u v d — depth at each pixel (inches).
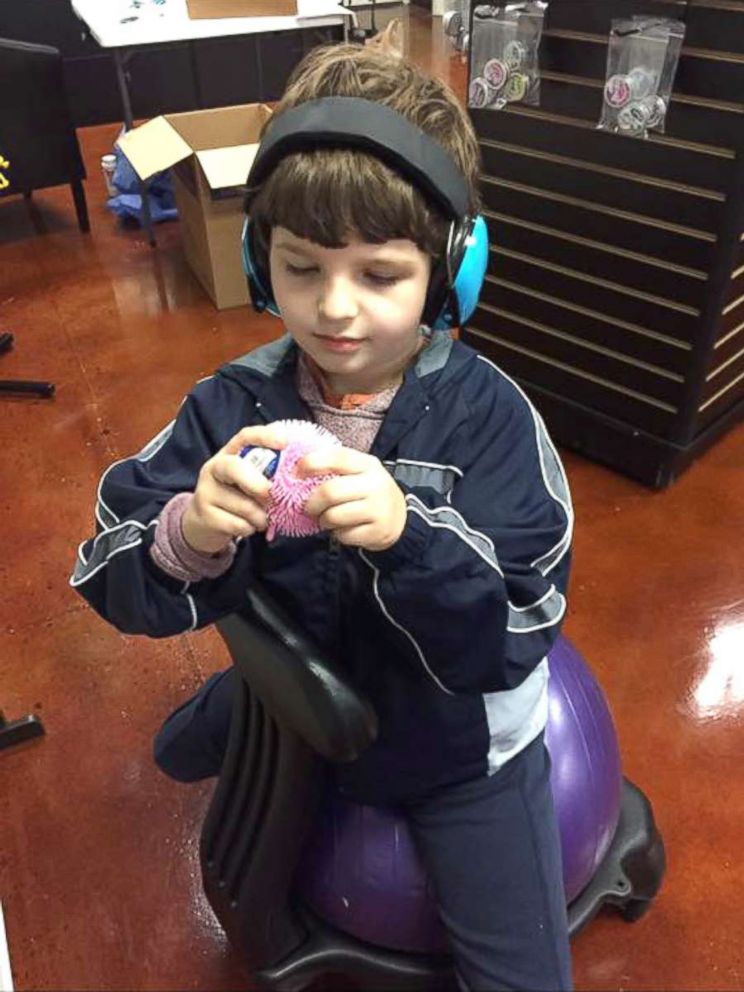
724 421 86.4
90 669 70.1
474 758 40.4
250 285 35.6
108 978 51.9
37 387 100.7
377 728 34.7
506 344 89.9
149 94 184.1
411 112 31.0
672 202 71.4
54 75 127.6
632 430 83.7
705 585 75.6
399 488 30.6
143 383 103.6
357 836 43.7
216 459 30.1
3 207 149.1
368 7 224.8
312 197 29.4
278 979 45.5
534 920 40.1
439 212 30.9
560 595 35.0
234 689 43.5
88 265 130.7
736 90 64.2
